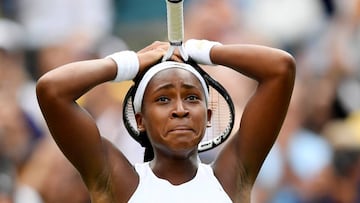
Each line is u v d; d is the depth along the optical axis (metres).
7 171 21.89
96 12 27.39
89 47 25.95
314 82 25.84
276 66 14.01
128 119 14.20
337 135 24.44
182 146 13.62
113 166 13.96
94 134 13.86
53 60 25.53
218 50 14.18
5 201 21.53
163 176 13.94
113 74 13.94
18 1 27.03
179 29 13.96
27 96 24.23
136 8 27.78
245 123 14.20
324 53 26.94
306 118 24.70
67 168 22.36
